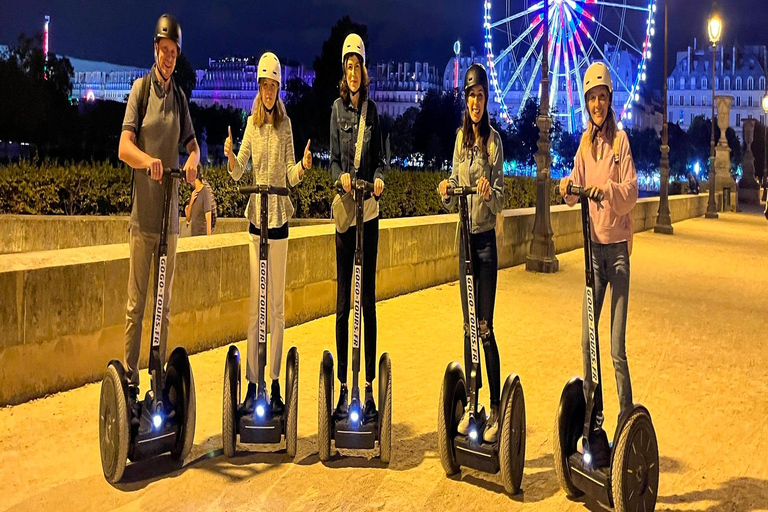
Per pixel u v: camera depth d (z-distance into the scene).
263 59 4.79
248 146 4.86
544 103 12.76
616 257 4.23
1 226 13.17
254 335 4.79
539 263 12.66
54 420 5.02
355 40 4.66
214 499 3.94
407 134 67.31
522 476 4.31
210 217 10.57
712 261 15.52
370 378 4.72
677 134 94.00
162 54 4.52
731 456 4.71
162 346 4.62
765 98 40.12
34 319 5.40
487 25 52.19
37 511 3.77
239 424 4.42
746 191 48.59
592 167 4.31
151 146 4.54
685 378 6.48
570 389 3.96
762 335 8.33
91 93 138.62
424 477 4.28
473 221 4.43
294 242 8.00
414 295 10.06
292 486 4.11
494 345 4.43
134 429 4.14
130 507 3.84
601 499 3.74
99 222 13.02
